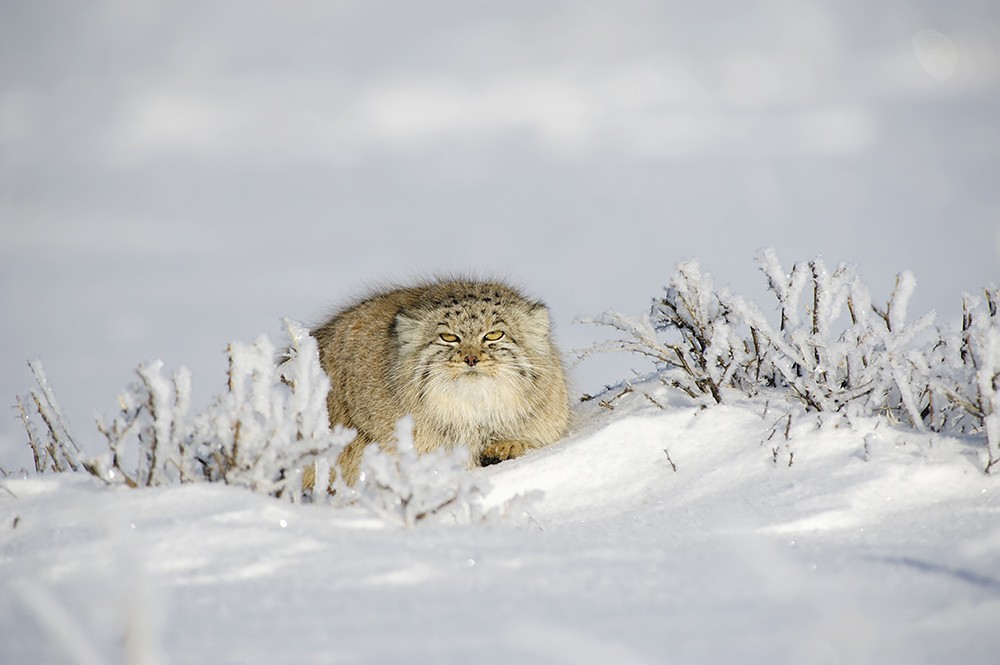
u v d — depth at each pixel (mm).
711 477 11828
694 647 6527
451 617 7059
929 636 6660
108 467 10445
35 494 10305
